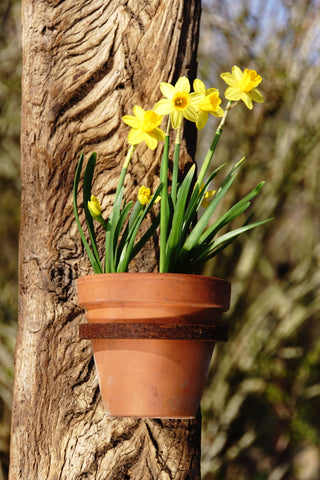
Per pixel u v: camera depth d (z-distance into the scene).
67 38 1.71
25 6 1.72
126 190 1.70
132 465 1.67
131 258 1.64
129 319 1.59
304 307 4.70
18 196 4.81
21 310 1.71
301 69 4.36
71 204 1.70
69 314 1.68
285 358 4.91
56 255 1.69
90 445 1.67
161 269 1.62
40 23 1.71
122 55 1.70
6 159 4.75
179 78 1.65
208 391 4.66
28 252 1.70
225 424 4.62
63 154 1.70
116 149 1.70
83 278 1.62
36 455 1.67
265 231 4.56
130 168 1.70
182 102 1.61
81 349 1.68
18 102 4.70
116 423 1.67
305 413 4.84
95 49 1.70
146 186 1.70
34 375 1.68
